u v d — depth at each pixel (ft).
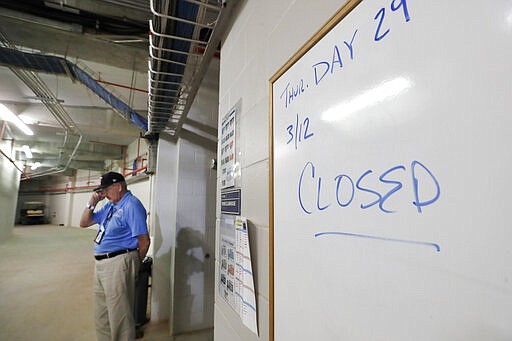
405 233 0.89
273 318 1.79
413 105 0.90
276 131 1.92
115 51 6.64
